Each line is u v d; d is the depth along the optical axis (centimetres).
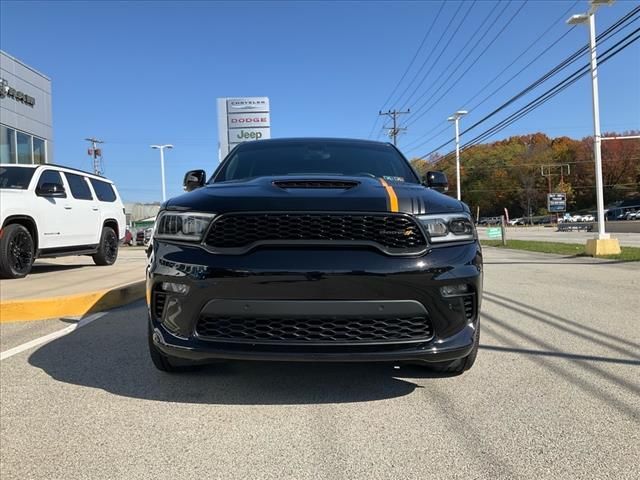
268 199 309
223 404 326
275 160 468
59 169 958
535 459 256
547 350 448
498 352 442
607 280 926
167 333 312
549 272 1072
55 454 263
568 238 3059
